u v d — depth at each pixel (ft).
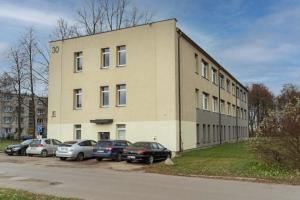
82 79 113.80
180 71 103.09
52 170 67.36
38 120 294.46
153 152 81.82
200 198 37.76
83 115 112.37
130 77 105.40
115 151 87.35
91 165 78.74
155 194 40.04
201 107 123.03
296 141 58.13
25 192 38.24
